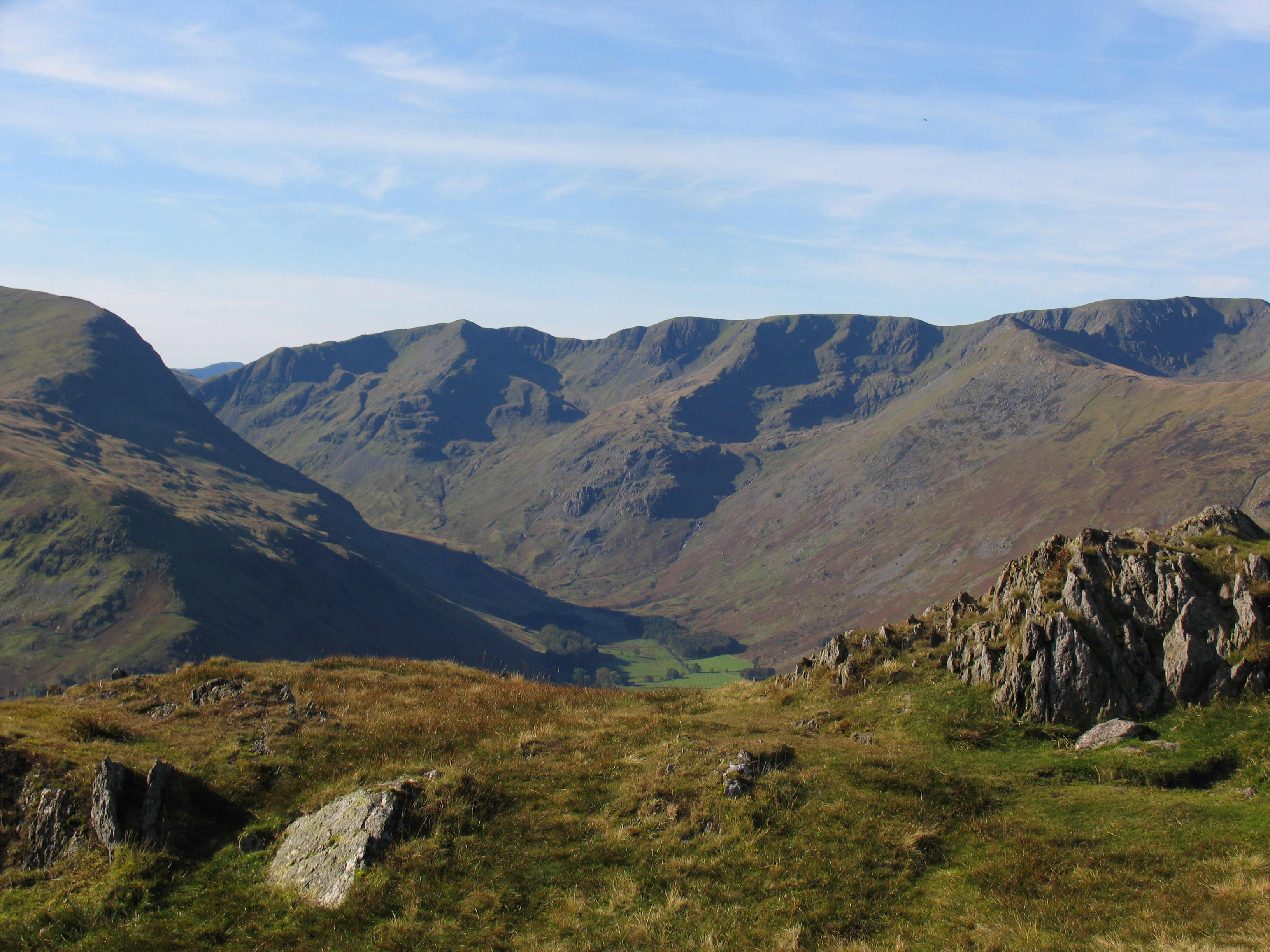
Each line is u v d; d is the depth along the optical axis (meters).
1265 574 25.27
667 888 17.86
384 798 19.47
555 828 19.88
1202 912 15.38
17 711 23.42
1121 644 25.61
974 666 27.83
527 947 16.06
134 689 27.95
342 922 16.70
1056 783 21.88
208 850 18.95
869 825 19.64
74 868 17.86
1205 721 23.23
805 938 16.12
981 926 16.00
